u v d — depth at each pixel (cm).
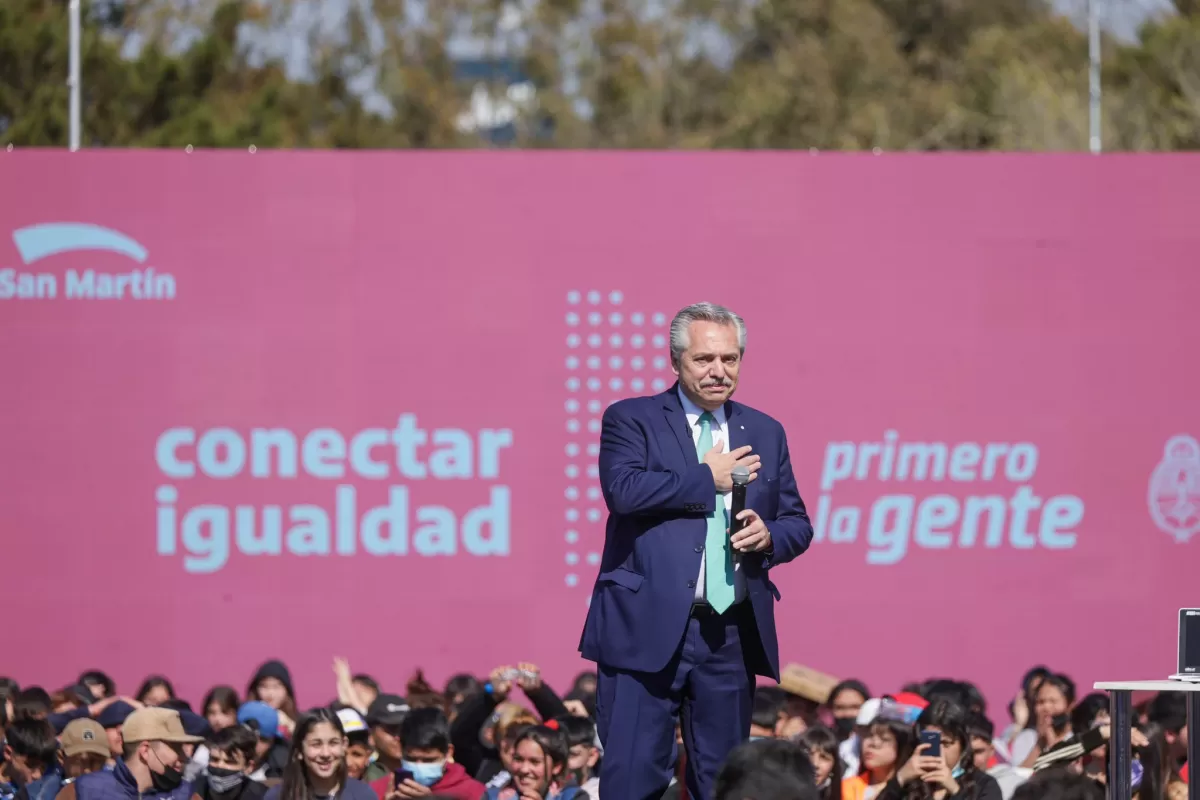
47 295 3606
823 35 9425
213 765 2528
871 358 3659
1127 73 8525
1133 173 3688
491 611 3616
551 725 2491
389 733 2750
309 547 3609
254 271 3631
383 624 3603
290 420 3622
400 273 3644
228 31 8669
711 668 1791
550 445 3641
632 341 3653
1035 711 3147
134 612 3578
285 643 3591
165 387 3609
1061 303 3672
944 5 9425
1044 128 8412
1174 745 2725
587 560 3634
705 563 1786
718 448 1773
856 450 3653
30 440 3588
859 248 3672
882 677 3625
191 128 7738
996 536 3653
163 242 3625
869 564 3641
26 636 3562
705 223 3659
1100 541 3656
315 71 9088
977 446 3656
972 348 3666
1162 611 3650
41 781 2556
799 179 3672
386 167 3650
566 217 3656
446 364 3641
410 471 3631
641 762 1769
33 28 7594
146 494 3597
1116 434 3666
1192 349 3675
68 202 3616
